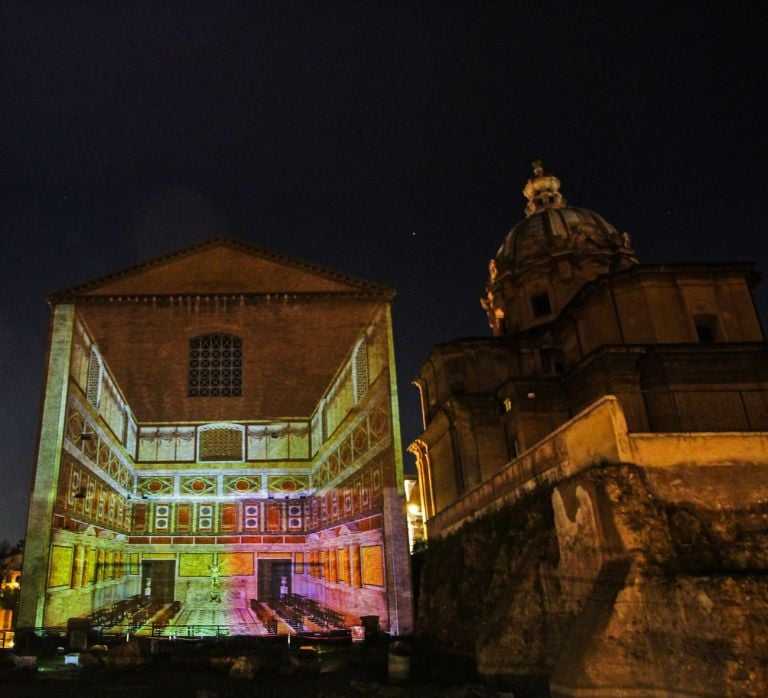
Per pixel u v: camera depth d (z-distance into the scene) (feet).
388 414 89.66
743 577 34.14
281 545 123.34
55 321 89.30
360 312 131.13
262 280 131.44
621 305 105.70
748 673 31.99
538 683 46.06
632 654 36.55
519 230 160.56
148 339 127.34
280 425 128.47
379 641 75.20
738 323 102.01
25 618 75.87
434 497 134.82
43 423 83.41
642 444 42.34
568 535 45.83
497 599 56.90
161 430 125.90
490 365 130.31
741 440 42.63
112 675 55.42
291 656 58.75
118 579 112.68
